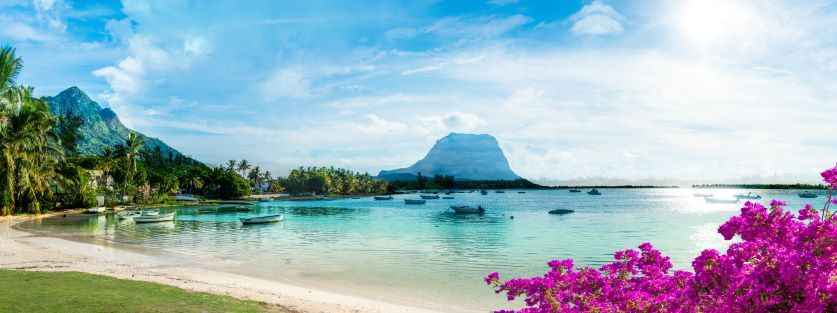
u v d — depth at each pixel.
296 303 18.84
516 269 30.84
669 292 8.92
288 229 58.84
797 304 6.12
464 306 21.23
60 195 83.44
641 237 50.56
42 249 33.88
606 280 10.03
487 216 86.25
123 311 14.44
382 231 56.62
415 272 29.42
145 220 66.88
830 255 6.15
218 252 37.03
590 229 59.78
